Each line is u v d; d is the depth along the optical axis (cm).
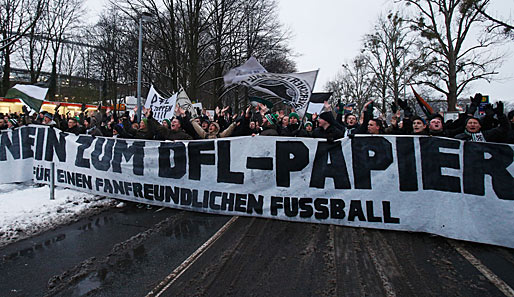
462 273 317
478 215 390
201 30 1917
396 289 288
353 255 357
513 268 328
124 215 505
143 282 299
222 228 445
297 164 477
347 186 453
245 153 501
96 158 596
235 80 639
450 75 2042
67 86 3559
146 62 2086
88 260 344
